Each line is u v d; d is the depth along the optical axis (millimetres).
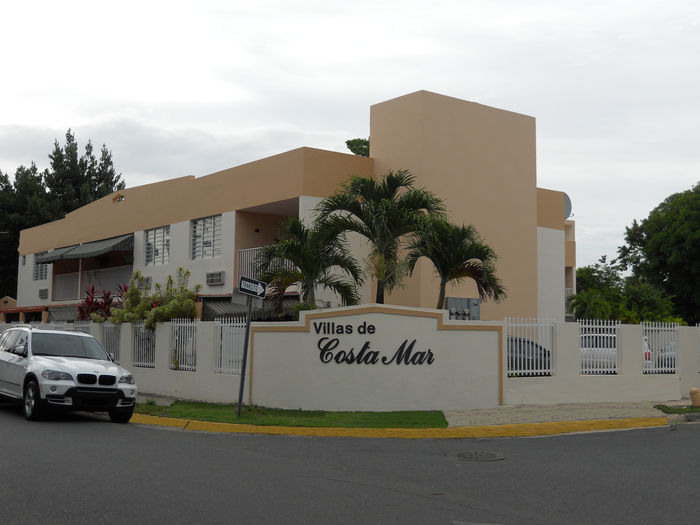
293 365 15258
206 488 7680
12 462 8938
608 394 16219
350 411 14586
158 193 28922
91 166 57312
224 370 16766
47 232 37656
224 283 24859
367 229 16828
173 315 19266
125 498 7129
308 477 8453
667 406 15539
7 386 14633
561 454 10344
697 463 9609
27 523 6168
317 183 22484
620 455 10258
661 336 17188
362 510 6875
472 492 7762
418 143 22625
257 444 11281
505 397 15289
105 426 13156
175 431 12875
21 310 38188
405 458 9961
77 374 13227
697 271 41125
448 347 15000
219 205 25562
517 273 24781
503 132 24922
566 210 32594
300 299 21078
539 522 6555
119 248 29703
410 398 14695
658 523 6562
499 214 24469
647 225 46031
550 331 15969
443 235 16625
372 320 14773
